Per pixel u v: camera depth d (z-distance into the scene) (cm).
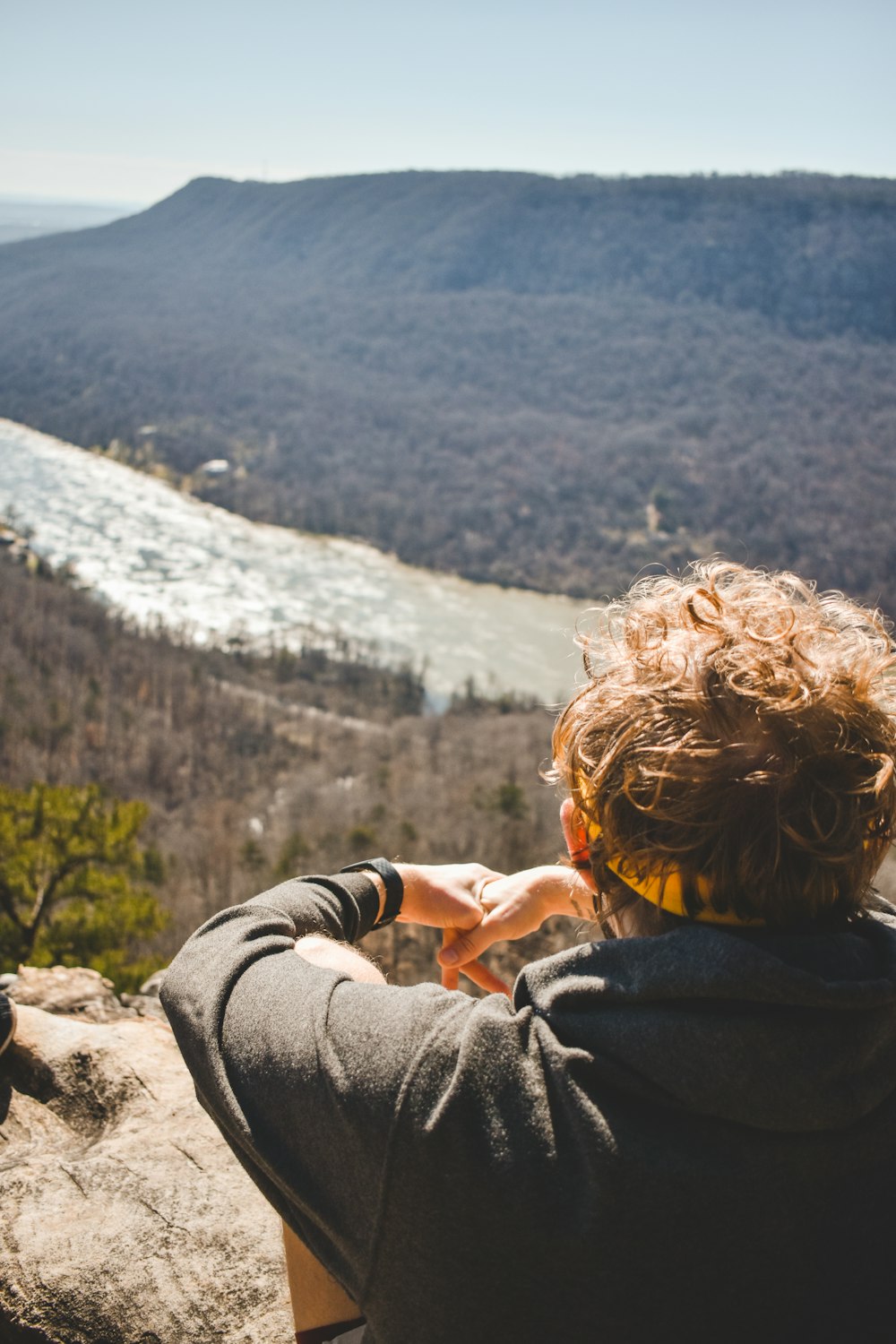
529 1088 77
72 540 16762
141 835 6003
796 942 77
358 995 89
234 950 100
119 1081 209
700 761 76
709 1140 73
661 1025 75
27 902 1219
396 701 10612
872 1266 76
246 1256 163
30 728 8412
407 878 131
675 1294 73
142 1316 153
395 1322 82
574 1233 73
